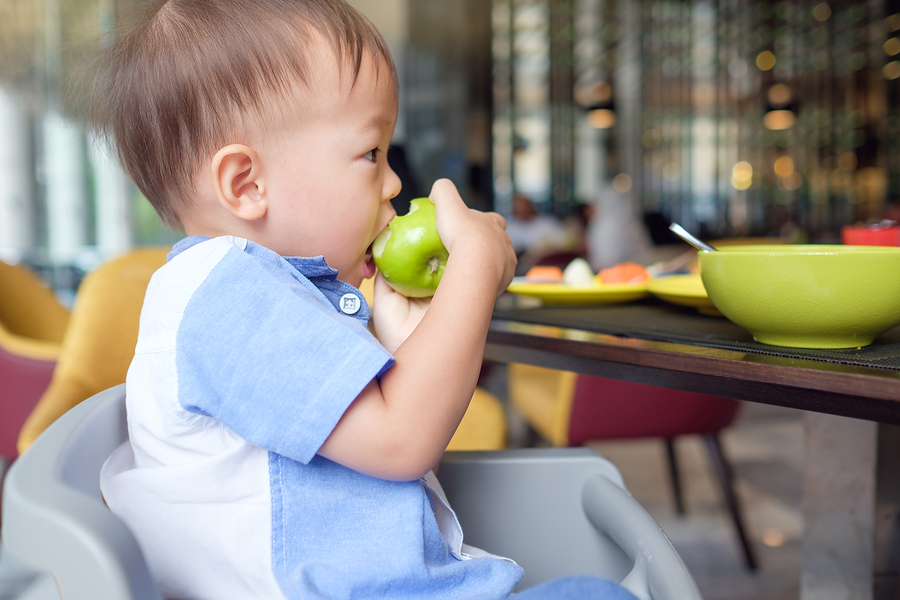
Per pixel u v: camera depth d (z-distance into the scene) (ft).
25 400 4.99
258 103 1.61
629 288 3.28
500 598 1.63
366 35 1.74
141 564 1.01
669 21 32.45
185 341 1.42
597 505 1.95
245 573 1.44
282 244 1.70
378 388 1.44
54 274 15.71
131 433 1.56
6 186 15.96
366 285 4.17
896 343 1.90
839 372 1.47
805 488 3.02
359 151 1.70
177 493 1.45
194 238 1.67
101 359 4.61
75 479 1.33
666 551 1.55
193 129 1.64
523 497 2.07
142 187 1.78
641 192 35.45
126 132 1.73
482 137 24.09
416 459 1.43
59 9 14.14
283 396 1.37
